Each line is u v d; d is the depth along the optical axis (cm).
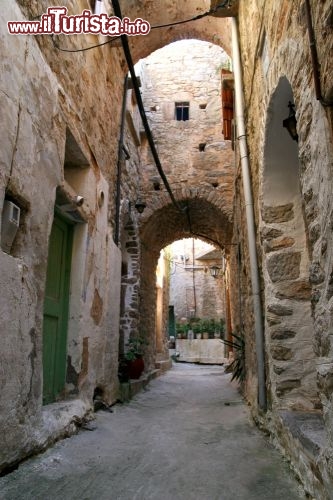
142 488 182
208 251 1664
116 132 521
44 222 247
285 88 233
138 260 716
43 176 247
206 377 841
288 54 189
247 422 335
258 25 293
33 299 228
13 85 207
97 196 389
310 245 159
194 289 1717
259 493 175
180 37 629
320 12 136
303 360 265
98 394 390
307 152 159
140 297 732
